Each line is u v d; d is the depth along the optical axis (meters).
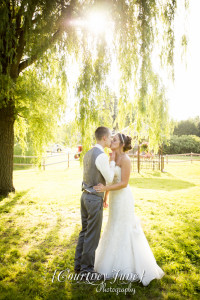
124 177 2.67
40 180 11.20
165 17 4.90
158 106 5.00
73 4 4.92
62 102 6.28
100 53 4.73
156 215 5.27
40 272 2.88
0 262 3.11
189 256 3.29
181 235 4.02
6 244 3.67
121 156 2.77
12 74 6.04
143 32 4.44
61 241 3.81
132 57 4.81
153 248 3.53
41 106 6.23
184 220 4.88
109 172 2.56
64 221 4.84
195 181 11.40
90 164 2.66
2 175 6.94
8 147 6.90
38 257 3.26
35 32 4.86
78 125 5.12
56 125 6.79
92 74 4.95
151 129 5.25
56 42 5.59
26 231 4.23
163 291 2.50
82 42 5.18
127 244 2.71
